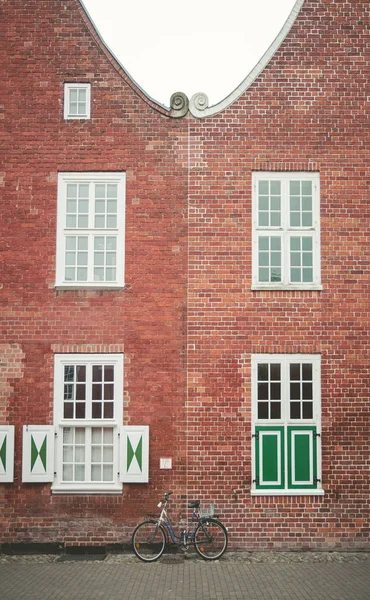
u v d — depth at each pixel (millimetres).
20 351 12156
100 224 12445
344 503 11891
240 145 12508
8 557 11578
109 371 12195
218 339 12180
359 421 12031
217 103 12602
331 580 10070
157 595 9352
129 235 12352
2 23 12742
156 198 12430
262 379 12148
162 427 12031
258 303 12227
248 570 10664
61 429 12094
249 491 11891
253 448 11992
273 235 12414
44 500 11898
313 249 12383
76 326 12203
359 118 12539
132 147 12508
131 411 12055
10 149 12508
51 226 12383
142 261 12320
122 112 12578
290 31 12703
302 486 11938
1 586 9797
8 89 12609
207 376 12109
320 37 12680
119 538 11812
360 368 12117
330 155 12484
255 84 12602
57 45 12703
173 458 11969
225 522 11844
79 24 12750
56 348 12156
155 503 11883
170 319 12219
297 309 12211
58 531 11836
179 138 12531
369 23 12703
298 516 11852
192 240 12352
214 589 9641
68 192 12492
